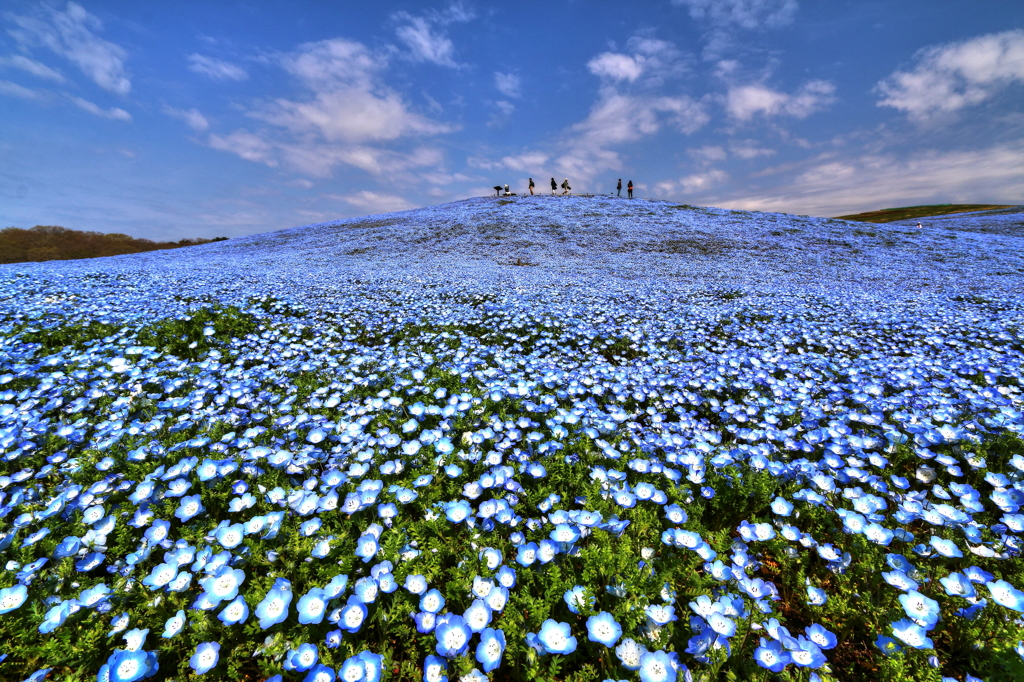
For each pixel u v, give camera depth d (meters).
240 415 4.00
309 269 17.17
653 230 30.97
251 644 1.80
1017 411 4.05
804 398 4.58
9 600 1.81
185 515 2.46
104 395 4.31
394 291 12.38
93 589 1.89
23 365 4.88
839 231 30.47
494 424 3.70
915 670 1.72
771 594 2.03
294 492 2.70
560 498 2.75
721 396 5.21
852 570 2.18
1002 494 2.59
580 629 1.91
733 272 19.91
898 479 2.80
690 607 1.89
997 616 1.85
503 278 16.19
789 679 1.66
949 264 21.55
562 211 38.19
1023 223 38.31
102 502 2.62
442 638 1.68
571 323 9.16
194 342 6.49
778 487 2.89
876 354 7.05
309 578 2.11
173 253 27.98
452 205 46.75
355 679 1.58
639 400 4.62
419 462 3.18
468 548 2.31
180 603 1.94
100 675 1.62
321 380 5.20
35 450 3.24
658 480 3.00
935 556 2.30
